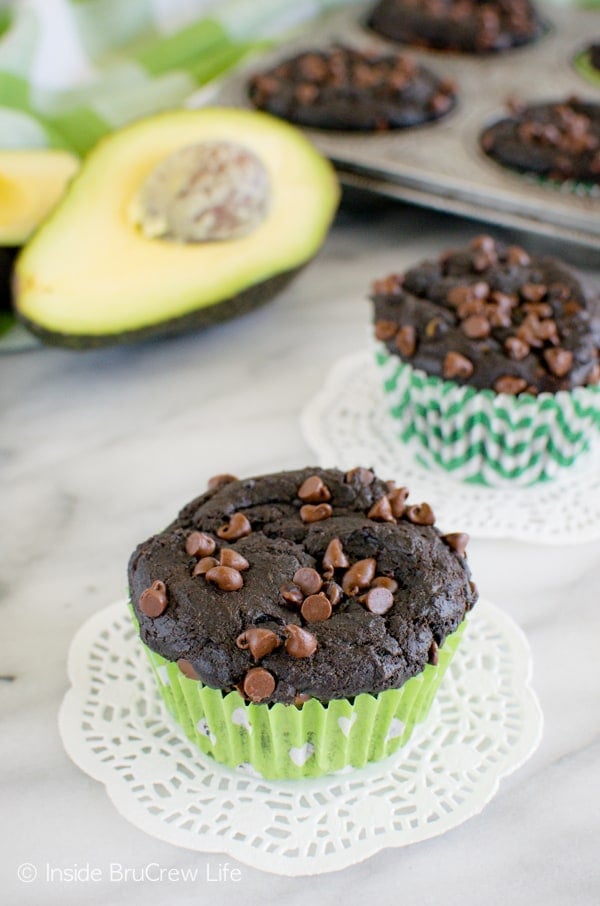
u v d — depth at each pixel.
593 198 0.44
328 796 0.29
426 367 0.36
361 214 0.50
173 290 0.39
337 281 0.46
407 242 0.49
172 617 0.29
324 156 0.46
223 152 0.41
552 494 0.38
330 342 0.44
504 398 0.36
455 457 0.38
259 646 0.28
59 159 0.44
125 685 0.31
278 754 0.29
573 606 0.34
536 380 0.36
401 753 0.30
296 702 0.28
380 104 0.48
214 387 0.42
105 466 0.38
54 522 0.37
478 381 0.36
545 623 0.34
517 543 0.36
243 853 0.28
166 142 0.43
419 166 0.46
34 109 0.48
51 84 0.51
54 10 0.51
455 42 0.55
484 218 0.45
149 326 0.38
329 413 0.40
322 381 0.42
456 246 0.48
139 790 0.29
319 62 0.50
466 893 0.28
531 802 0.29
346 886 0.28
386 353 0.38
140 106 0.50
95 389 0.41
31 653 0.33
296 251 0.41
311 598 0.29
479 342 0.36
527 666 0.32
